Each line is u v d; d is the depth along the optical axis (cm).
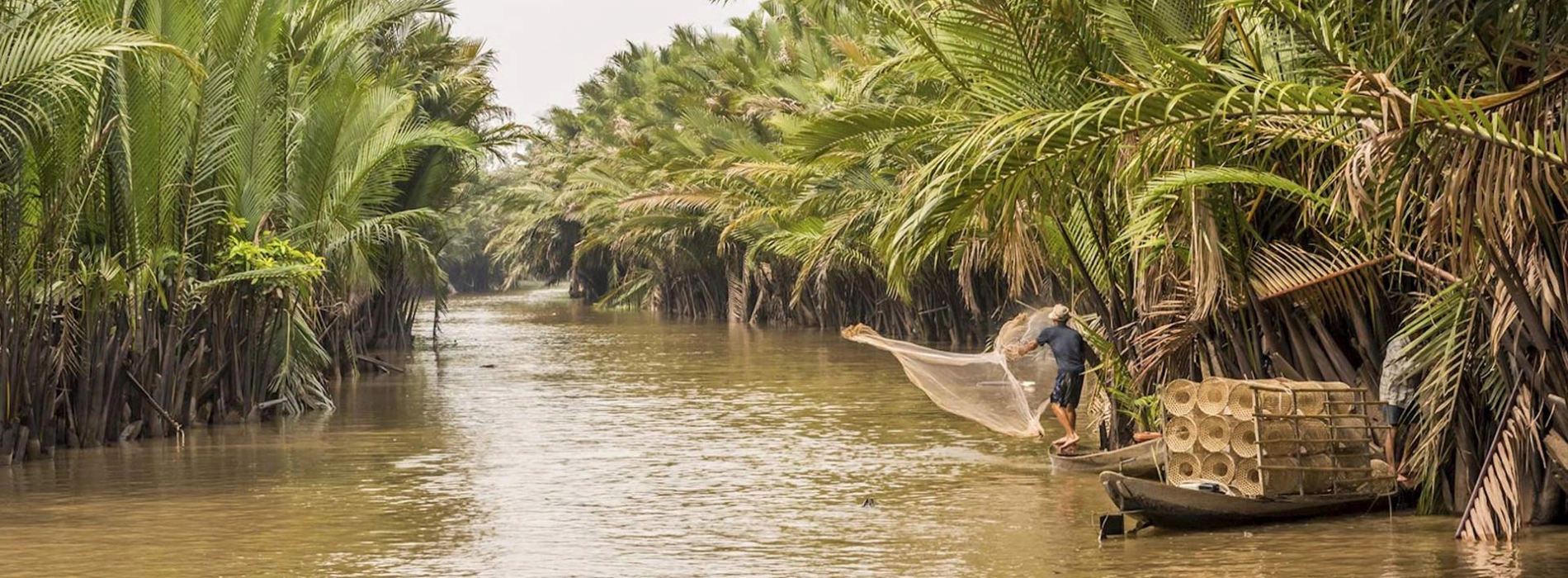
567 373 2933
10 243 1566
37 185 1636
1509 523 1025
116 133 1741
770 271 5097
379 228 2344
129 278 1766
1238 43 1112
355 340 3200
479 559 1070
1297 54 998
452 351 3734
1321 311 1174
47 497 1365
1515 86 921
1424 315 1061
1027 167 943
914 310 3997
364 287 2933
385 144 2284
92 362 1722
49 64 1412
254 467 1559
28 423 1616
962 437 1758
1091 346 1577
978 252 1800
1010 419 1647
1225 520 1116
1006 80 1231
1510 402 1023
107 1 1666
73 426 1725
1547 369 1004
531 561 1059
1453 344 1050
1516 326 1003
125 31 1483
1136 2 1169
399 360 3375
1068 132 918
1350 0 879
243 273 1858
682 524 1200
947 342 3900
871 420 1961
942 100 1499
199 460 1619
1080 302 1830
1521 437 1021
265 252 1944
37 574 1027
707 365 3127
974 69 1266
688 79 5103
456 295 10044
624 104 5656
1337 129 984
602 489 1394
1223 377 1231
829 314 4769
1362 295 1159
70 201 1658
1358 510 1154
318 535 1169
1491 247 944
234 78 1939
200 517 1255
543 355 3547
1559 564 957
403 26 3225
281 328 2138
